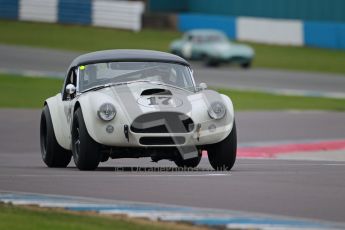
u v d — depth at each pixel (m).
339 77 123.81
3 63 126.44
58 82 110.75
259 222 23.89
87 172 36.66
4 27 161.62
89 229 22.34
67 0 168.50
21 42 148.12
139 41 155.12
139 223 23.42
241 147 60.12
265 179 34.09
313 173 36.94
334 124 75.88
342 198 28.81
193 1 186.12
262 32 160.88
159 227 22.81
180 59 40.91
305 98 101.75
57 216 24.25
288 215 25.47
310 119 79.69
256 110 88.69
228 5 180.38
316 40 154.88
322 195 29.50
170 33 168.12
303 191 30.45
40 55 135.62
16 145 61.59
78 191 30.05
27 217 24.05
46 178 34.03
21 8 169.00
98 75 40.00
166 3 187.00
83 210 25.67
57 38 153.62
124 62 40.41
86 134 36.78
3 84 106.62
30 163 46.41
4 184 32.06
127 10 168.88
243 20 162.75
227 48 135.00
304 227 23.20
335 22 164.00
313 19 167.25
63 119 40.69
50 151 41.62
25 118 77.00
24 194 29.22
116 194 29.30
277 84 115.69
